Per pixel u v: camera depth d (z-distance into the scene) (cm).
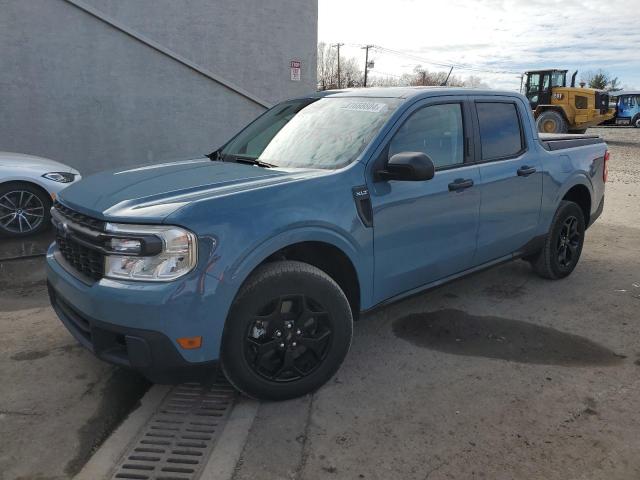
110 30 962
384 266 358
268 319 305
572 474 261
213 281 278
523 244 480
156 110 1016
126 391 338
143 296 270
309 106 431
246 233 288
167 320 271
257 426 299
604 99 2427
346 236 330
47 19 924
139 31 980
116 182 337
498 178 434
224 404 325
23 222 692
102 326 282
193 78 1029
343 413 312
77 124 972
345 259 338
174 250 272
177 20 999
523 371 360
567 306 473
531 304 478
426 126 392
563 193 509
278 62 1083
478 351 389
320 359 327
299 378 321
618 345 399
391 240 358
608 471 263
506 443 284
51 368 362
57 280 321
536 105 2467
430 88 415
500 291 510
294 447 281
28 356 378
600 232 748
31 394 331
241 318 294
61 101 956
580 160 534
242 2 1034
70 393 334
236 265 284
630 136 2881
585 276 554
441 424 301
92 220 297
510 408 317
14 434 292
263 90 1080
